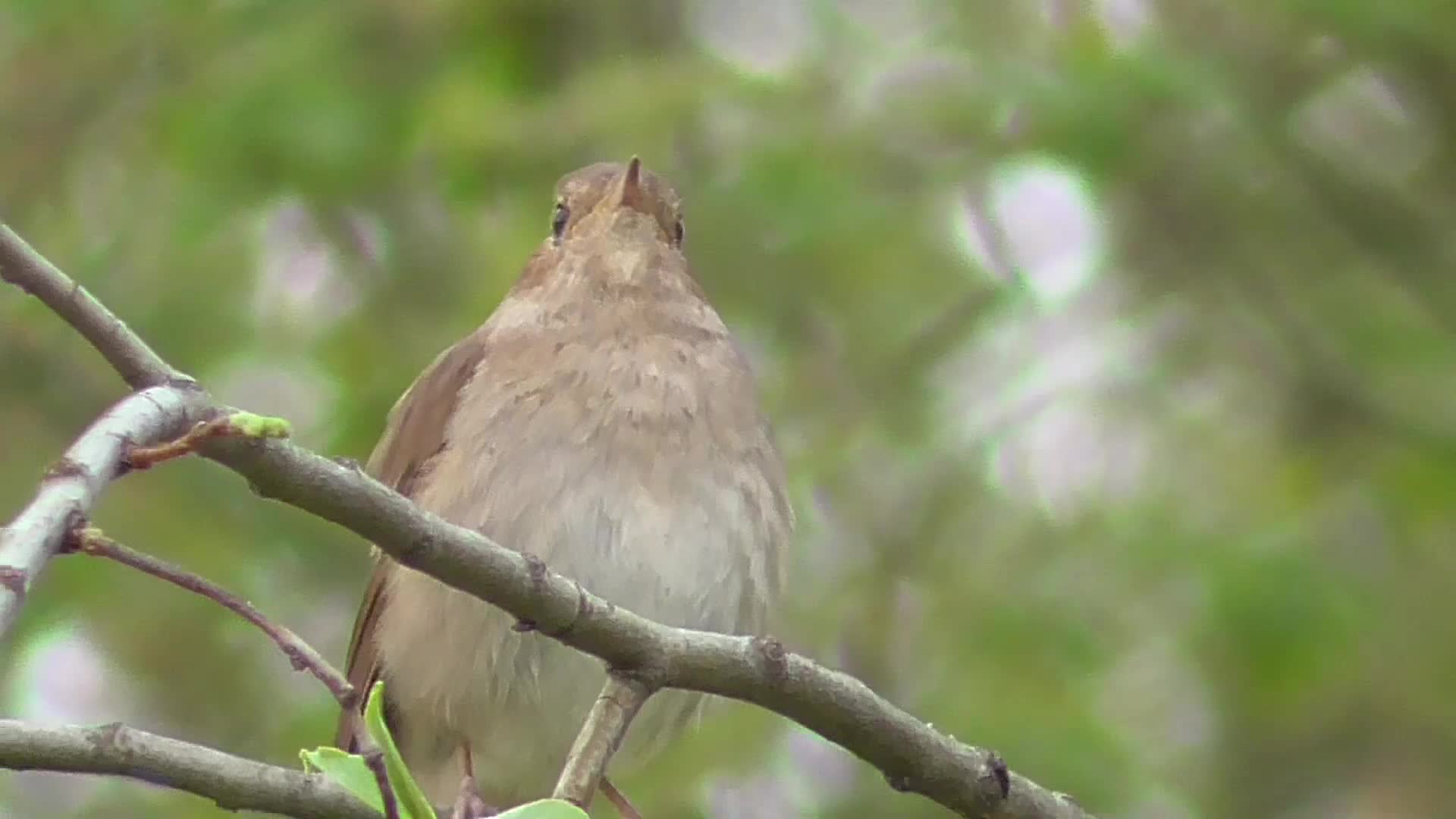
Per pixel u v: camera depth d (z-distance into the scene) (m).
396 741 8.38
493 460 7.84
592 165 9.51
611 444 7.80
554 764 8.23
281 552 11.88
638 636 5.91
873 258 11.83
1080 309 12.56
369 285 12.27
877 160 11.42
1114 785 10.78
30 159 12.22
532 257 8.68
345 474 5.27
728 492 7.93
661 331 8.14
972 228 12.09
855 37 11.66
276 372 12.12
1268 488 12.12
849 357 12.22
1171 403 12.45
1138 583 11.61
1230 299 12.47
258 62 11.61
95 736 5.81
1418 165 12.58
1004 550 12.04
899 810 11.19
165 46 11.98
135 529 11.56
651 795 10.77
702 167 11.57
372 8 11.87
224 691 12.01
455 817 7.71
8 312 12.06
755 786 11.14
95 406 12.32
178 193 11.68
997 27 11.54
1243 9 11.25
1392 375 12.17
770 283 11.98
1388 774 12.11
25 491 12.02
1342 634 11.05
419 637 7.91
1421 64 11.66
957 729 10.90
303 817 6.08
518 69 12.42
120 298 11.88
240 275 12.08
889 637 11.80
